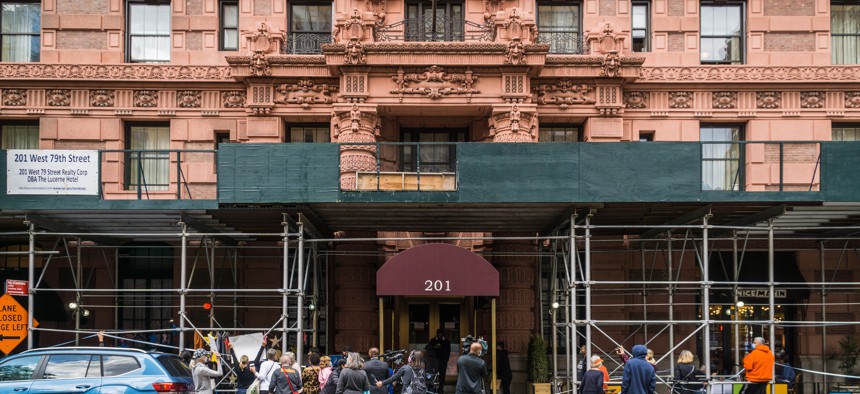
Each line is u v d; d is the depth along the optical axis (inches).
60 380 581.9
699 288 807.1
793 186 943.0
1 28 989.2
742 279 930.7
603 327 949.2
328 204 714.2
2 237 891.4
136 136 973.2
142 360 589.9
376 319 951.0
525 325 926.4
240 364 711.7
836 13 989.8
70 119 952.9
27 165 708.0
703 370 787.4
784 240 950.4
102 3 967.0
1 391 577.9
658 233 862.5
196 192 949.8
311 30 984.3
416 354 665.0
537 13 981.8
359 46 888.9
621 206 725.3
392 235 959.6
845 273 954.7
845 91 954.1
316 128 974.4
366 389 603.8
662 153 690.2
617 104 937.5
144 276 973.8
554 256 844.6
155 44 984.3
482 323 949.8
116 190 948.0
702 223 791.7
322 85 941.2
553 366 884.6
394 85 904.3
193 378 622.8
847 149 688.4
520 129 896.9
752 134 951.6
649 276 946.1
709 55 981.2
